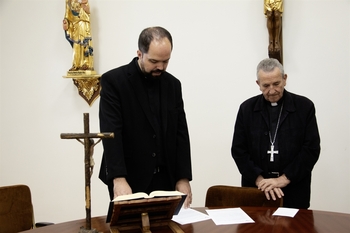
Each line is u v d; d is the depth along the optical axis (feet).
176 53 15.51
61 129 16.84
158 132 9.02
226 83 15.05
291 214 8.20
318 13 13.89
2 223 9.05
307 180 10.16
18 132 17.25
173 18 15.56
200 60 15.29
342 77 13.75
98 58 16.39
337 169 13.92
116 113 8.77
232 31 14.92
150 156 8.94
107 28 16.28
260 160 10.34
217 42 15.10
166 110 9.11
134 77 9.03
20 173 17.26
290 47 14.21
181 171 9.09
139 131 8.93
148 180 8.91
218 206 9.50
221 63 15.08
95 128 16.43
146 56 8.24
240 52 14.85
